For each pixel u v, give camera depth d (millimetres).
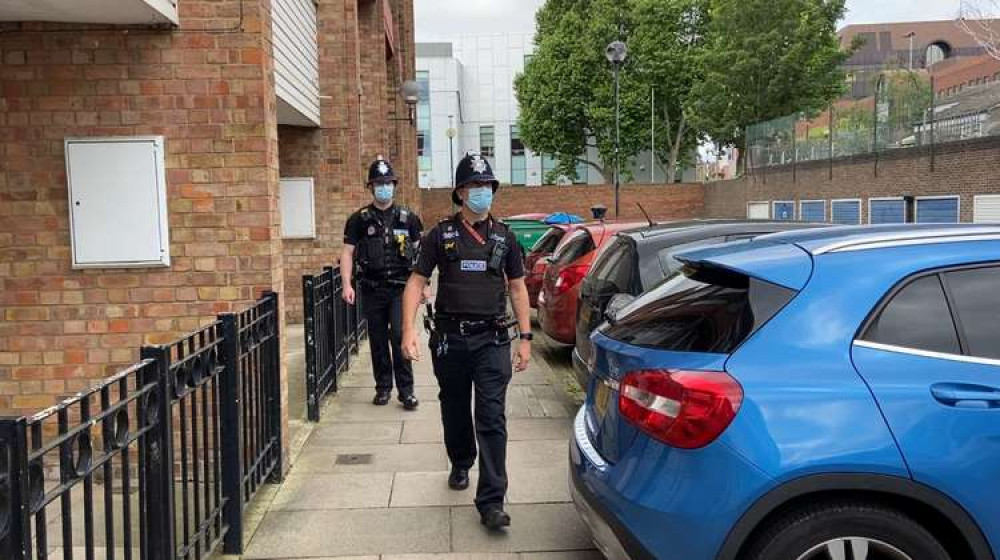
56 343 5035
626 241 6086
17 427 2033
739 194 38875
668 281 3576
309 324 6402
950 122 24266
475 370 4207
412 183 24906
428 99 58219
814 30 38625
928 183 25141
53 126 4930
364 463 5328
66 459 2334
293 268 11461
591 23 43750
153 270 5020
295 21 9297
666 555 2760
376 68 14758
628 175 47844
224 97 4945
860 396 2709
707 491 2691
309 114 10266
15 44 4871
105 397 2613
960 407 2709
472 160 4137
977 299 2912
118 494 4766
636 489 2861
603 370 3363
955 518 2662
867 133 28688
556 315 8414
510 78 61781
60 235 4984
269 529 4230
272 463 4895
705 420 2715
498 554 3906
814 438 2658
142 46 4906
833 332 2824
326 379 7156
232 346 3939
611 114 43438
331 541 4070
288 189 11305
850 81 37125
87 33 4887
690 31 44500
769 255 3082
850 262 2957
